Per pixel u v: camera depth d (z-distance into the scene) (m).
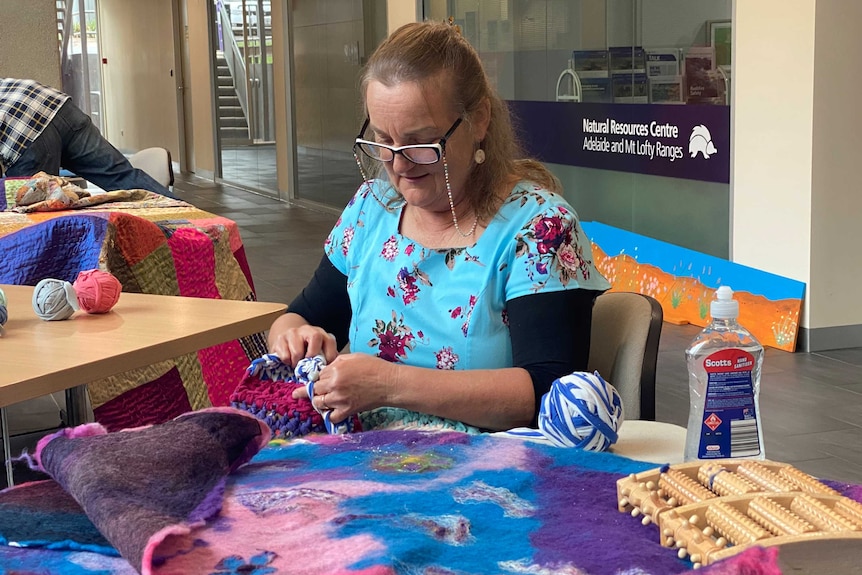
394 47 1.52
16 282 2.76
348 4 9.42
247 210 10.63
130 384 2.72
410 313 1.65
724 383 1.18
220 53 13.30
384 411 1.59
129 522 0.89
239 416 1.14
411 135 1.52
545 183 1.69
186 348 1.84
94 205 3.63
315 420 1.49
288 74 10.97
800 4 4.66
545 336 1.52
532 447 1.21
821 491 0.97
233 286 3.29
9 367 1.61
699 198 5.41
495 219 1.60
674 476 1.01
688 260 5.45
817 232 4.75
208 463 1.06
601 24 6.00
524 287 1.55
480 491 1.06
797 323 4.82
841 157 4.73
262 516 0.99
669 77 5.50
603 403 1.25
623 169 5.94
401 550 0.90
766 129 4.91
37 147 4.17
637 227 5.92
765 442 3.59
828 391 4.17
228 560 0.89
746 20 4.95
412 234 1.68
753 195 5.04
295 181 11.21
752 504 0.93
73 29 19.00
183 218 3.42
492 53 7.20
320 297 1.84
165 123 16.33
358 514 1.00
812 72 4.63
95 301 1.99
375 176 1.75
